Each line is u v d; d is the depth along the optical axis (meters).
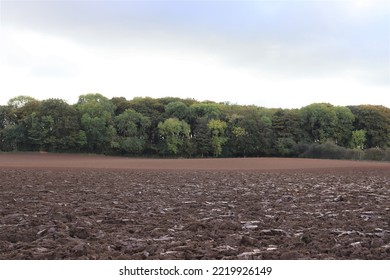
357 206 15.20
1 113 105.81
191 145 105.00
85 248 8.27
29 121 98.81
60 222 11.13
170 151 105.06
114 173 34.84
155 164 57.22
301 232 10.33
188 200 16.86
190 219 12.12
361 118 116.31
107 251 8.36
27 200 16.19
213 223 11.39
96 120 100.44
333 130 110.56
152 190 20.64
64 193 18.83
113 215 12.79
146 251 8.35
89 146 102.38
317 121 112.12
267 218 12.50
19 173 33.22
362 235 9.92
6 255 8.02
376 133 115.00
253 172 39.00
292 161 65.69
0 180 25.72
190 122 113.19
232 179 28.95
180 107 112.00
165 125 103.81
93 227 10.95
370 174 36.06
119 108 116.00
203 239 9.58
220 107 117.19
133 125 104.06
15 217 12.27
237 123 109.75
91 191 19.70
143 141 103.94
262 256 8.02
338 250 8.36
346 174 36.03
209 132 105.94
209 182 26.02
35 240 9.48
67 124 98.44
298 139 110.44
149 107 115.94
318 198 17.70
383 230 10.59
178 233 10.14
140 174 33.91
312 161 66.44
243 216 12.88
